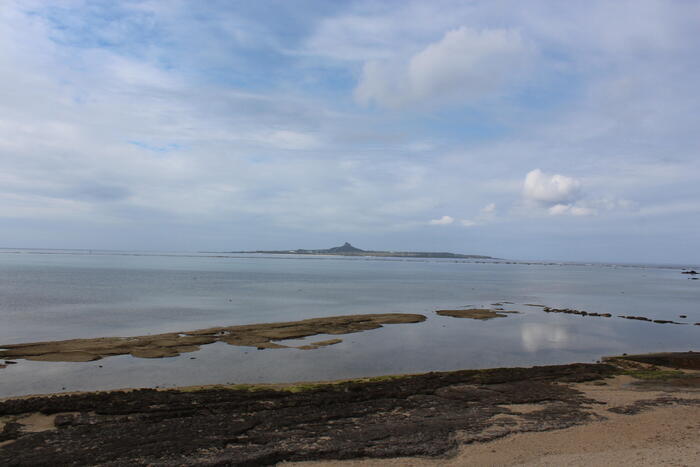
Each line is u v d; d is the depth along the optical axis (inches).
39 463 578.9
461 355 1369.3
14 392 937.5
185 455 610.5
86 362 1175.0
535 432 714.8
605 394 932.6
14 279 3878.0
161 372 1101.1
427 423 745.0
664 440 684.7
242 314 2138.3
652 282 5664.4
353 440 670.5
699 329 1942.7
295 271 6579.7
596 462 602.2
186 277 4729.3
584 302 3041.3
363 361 1263.5
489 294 3511.3
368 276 5728.3
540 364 1285.7
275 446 645.9
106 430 693.3
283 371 1138.7
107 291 3053.6
